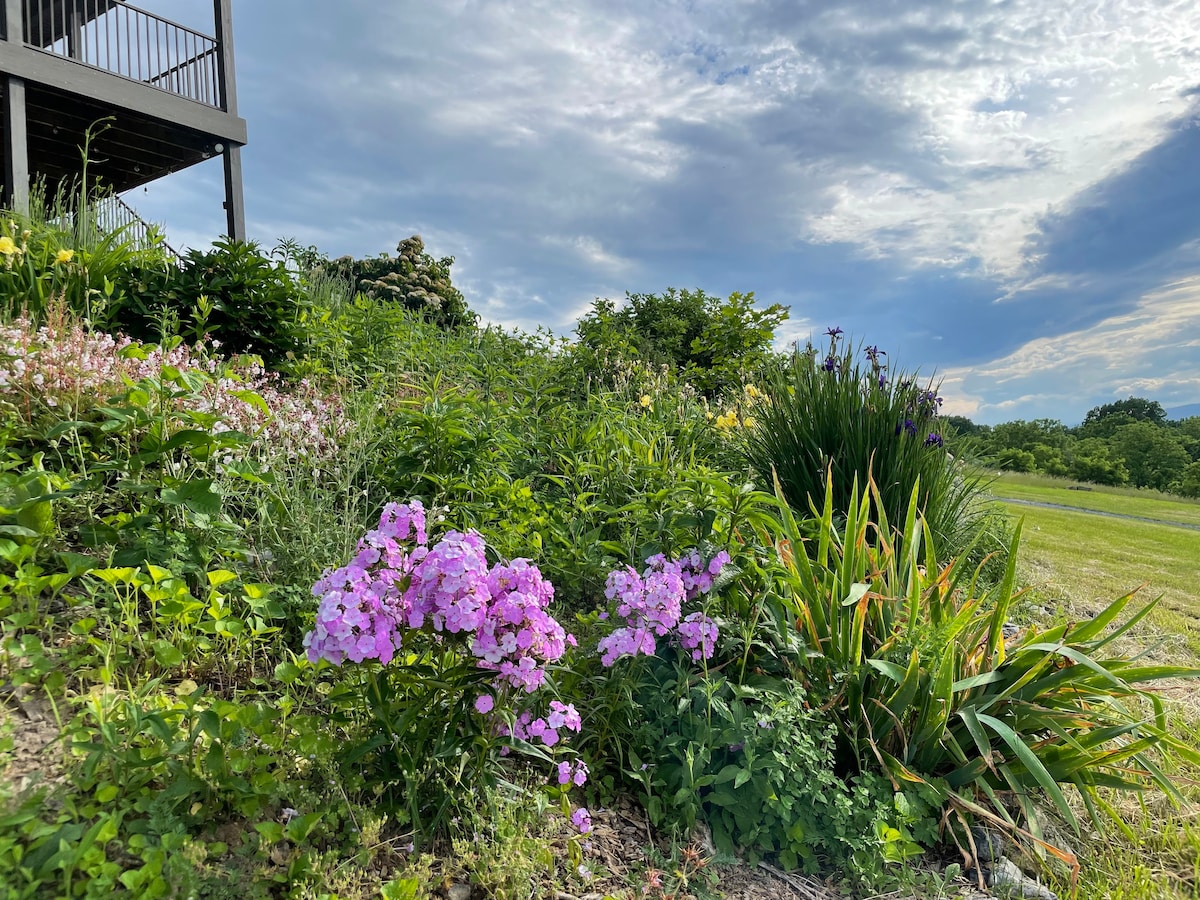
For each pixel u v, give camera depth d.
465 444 3.39
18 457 2.55
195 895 1.33
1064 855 2.14
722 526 2.68
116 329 4.50
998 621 2.64
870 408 4.30
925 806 2.30
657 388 6.18
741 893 1.96
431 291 12.30
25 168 6.96
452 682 1.70
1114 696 2.55
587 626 2.64
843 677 2.52
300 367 4.73
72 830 1.30
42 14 8.38
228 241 5.00
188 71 8.99
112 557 2.21
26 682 1.78
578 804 2.13
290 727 1.88
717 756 2.33
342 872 1.52
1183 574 6.75
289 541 2.74
